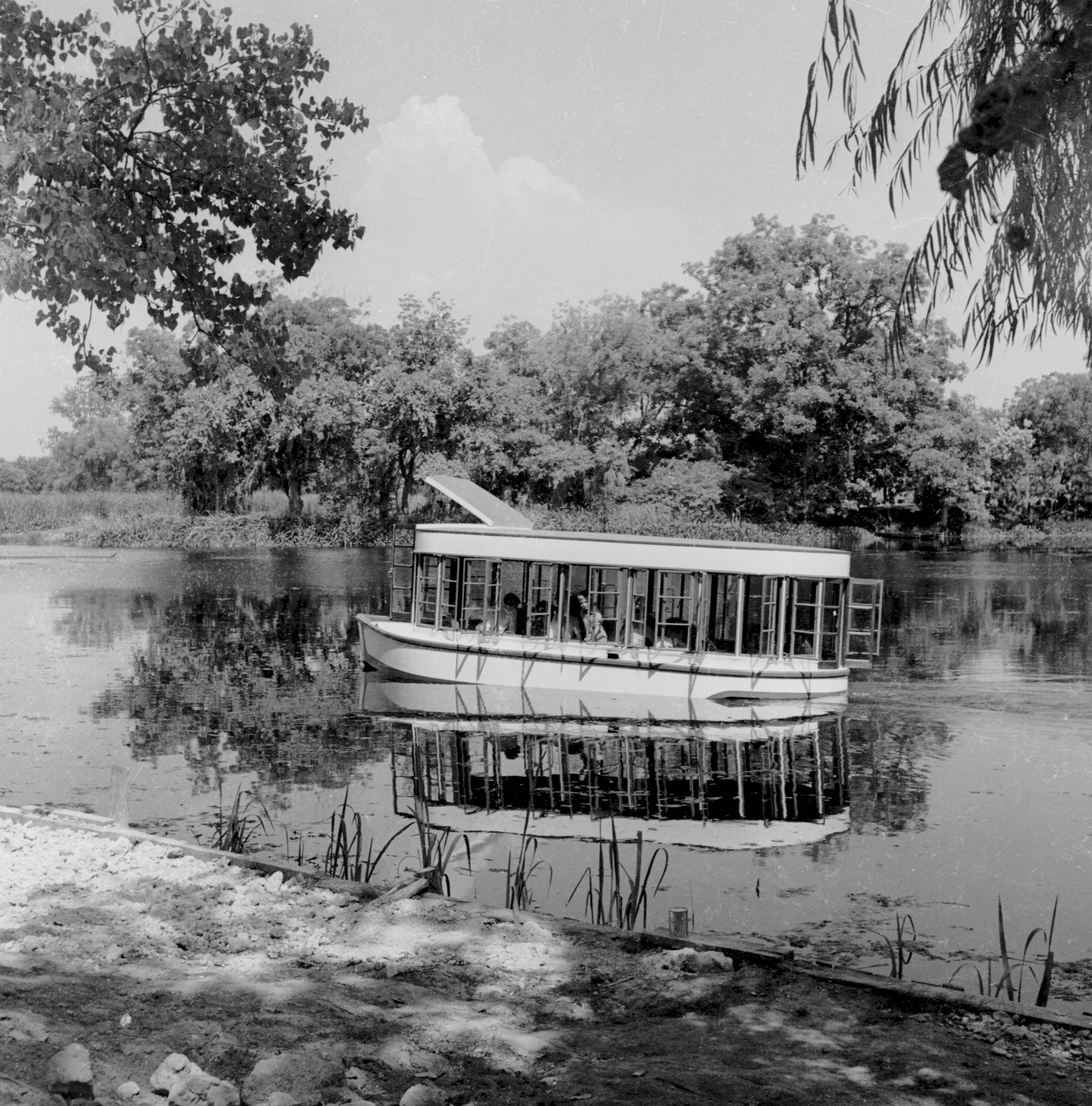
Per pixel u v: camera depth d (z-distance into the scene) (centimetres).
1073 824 1254
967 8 526
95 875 870
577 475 6994
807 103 561
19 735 1645
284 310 6762
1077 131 472
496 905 948
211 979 661
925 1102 528
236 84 1132
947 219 519
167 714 1823
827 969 705
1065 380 7188
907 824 1257
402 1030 596
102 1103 484
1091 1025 622
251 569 4681
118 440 9156
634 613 2264
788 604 2120
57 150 990
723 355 7144
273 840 1143
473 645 2128
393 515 6694
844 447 7031
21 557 5225
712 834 1217
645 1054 580
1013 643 2716
